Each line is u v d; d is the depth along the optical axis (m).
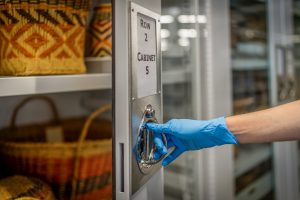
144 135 0.73
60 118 1.49
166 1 1.27
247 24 1.78
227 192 1.46
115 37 0.65
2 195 0.82
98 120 1.46
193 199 1.37
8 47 0.84
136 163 0.69
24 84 0.81
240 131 0.89
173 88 1.42
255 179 1.82
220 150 1.41
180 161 1.38
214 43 1.35
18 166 1.06
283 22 2.01
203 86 1.33
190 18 1.29
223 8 1.40
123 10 0.63
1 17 0.84
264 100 1.93
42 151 1.03
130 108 0.65
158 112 0.82
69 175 1.05
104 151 1.10
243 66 1.72
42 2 0.84
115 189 0.66
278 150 1.94
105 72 1.06
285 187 2.02
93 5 1.22
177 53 1.36
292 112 0.89
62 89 0.91
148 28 0.75
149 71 0.76
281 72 1.98
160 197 0.86
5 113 1.31
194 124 0.82
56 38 0.88
